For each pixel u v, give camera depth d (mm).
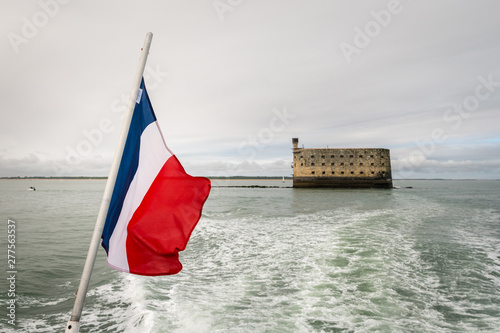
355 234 16078
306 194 65188
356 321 6562
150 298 7859
